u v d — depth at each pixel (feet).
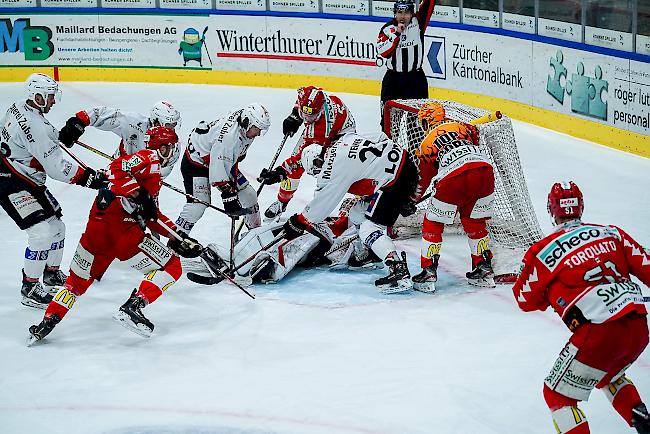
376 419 34.22
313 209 45.34
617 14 67.46
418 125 51.06
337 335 41.34
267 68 90.07
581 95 71.82
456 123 46.14
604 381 31.01
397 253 50.29
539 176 64.18
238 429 33.94
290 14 87.86
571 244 30.63
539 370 37.52
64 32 91.86
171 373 38.34
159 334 42.14
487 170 44.37
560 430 30.66
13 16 91.35
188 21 90.58
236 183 51.01
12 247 53.01
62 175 44.24
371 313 43.62
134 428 34.27
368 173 44.93
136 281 48.26
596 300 29.81
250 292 46.62
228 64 90.94
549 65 73.92
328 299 45.47
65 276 46.98
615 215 56.34
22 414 35.47
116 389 37.17
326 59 87.86
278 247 47.47
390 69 66.95
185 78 92.12
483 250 46.14
